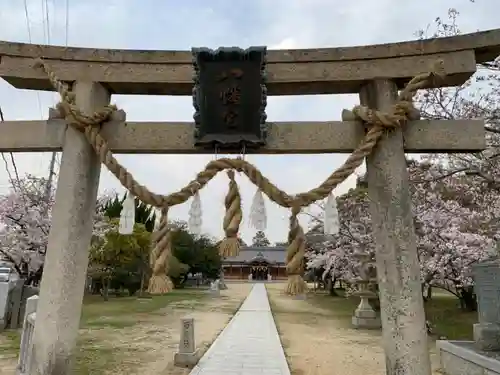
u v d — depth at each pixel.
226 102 4.22
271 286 49.56
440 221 12.59
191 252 41.72
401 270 3.96
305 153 4.43
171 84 4.54
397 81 4.48
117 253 23.66
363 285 16.34
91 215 4.33
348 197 18.02
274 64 4.49
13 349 9.84
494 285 8.03
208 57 4.25
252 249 73.81
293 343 12.06
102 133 4.39
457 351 7.92
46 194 17.69
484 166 9.30
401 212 4.07
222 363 9.23
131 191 3.93
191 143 4.33
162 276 3.83
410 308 3.88
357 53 4.48
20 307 13.16
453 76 4.37
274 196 3.88
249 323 16.36
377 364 9.36
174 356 9.16
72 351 3.97
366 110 4.17
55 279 4.01
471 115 9.41
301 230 3.84
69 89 4.59
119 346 11.07
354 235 17.72
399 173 4.16
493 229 9.56
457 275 14.25
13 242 17.02
